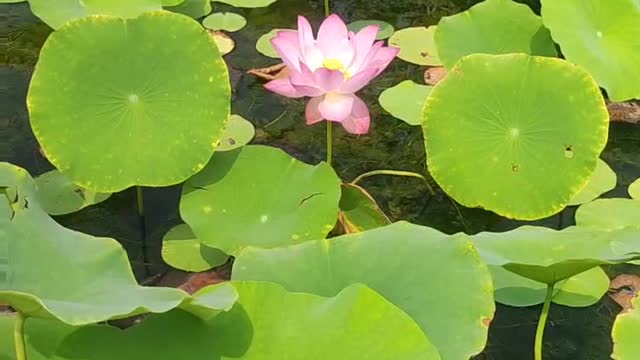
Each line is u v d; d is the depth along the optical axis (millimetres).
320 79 1809
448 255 1528
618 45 2193
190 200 1784
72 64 1785
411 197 1995
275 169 1823
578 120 1857
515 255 1575
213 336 1392
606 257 1522
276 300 1424
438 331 1466
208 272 1771
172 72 1815
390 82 2293
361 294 1418
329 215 1761
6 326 1453
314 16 2541
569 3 2203
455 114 1878
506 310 1747
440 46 2221
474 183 1858
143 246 1834
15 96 2174
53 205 1882
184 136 1799
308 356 1376
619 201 1941
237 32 2449
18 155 2008
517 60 1882
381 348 1381
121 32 1806
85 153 1774
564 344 1697
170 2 2381
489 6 2252
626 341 1547
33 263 1453
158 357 1373
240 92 2242
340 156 2082
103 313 1317
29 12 2486
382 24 2508
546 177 1845
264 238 1733
